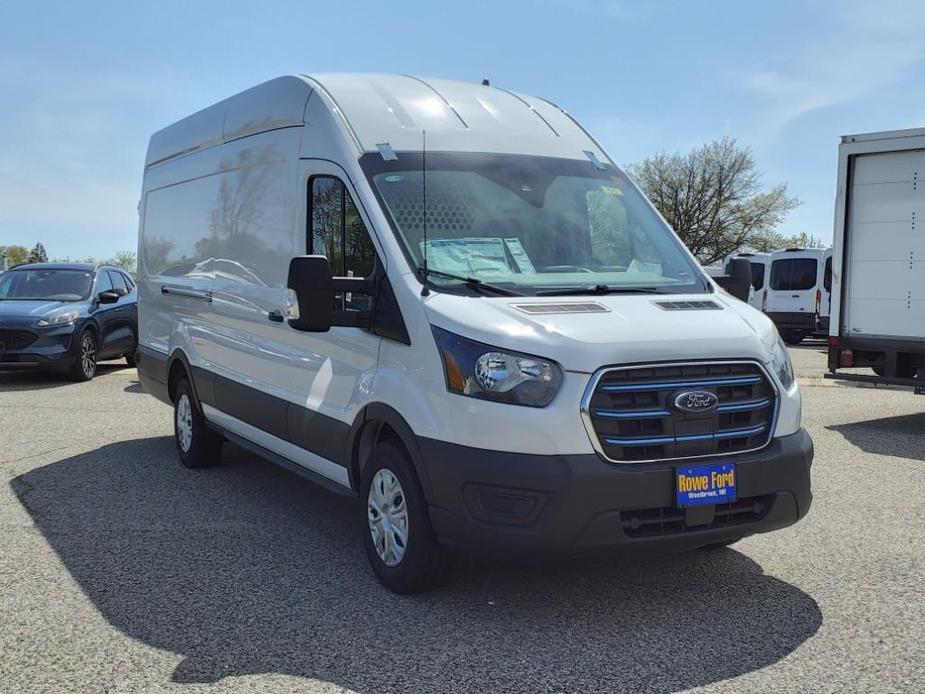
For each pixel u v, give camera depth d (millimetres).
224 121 6883
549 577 4816
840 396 12461
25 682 3605
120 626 4172
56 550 5324
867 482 7113
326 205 5262
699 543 4160
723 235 51438
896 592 4625
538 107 5883
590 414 3893
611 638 4031
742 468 4102
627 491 3895
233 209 6598
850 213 10086
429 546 4332
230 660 3809
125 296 15227
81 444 8617
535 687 3557
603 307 4352
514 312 4184
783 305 24078
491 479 3914
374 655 3854
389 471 4574
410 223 4734
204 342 7137
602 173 5535
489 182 5074
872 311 9977
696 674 3672
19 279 14219
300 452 5602
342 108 5266
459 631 4105
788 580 4805
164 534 5660
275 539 5566
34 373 14625
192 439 7473
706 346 4121
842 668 3730
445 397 4094
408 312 4402
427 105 5422
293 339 5594
